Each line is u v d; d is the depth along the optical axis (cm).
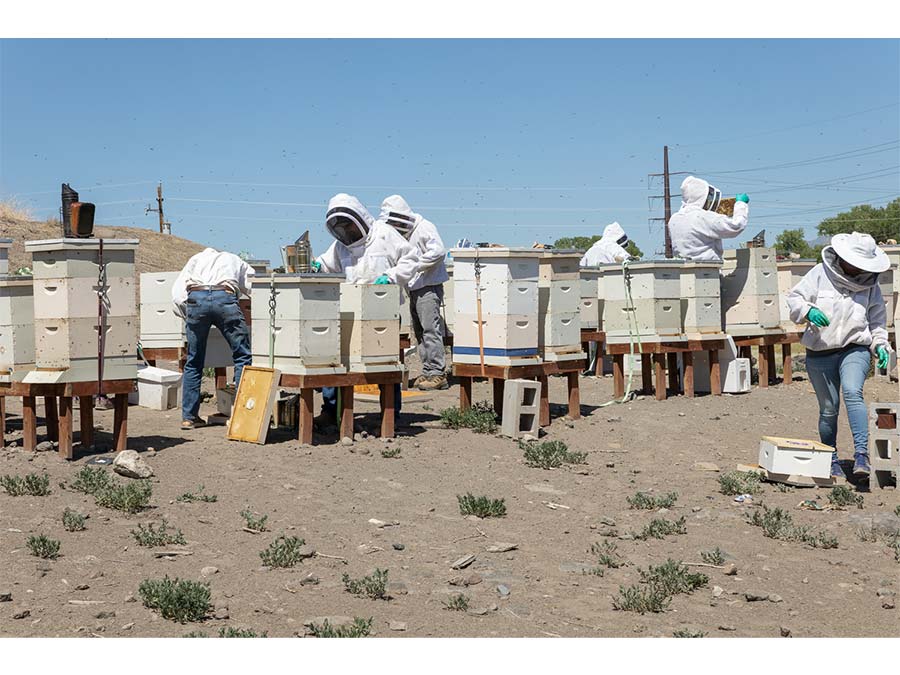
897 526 727
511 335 1041
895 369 1480
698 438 1057
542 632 509
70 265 847
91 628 493
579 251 1112
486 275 1047
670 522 731
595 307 1294
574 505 783
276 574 591
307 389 950
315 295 936
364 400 1239
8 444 935
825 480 857
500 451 959
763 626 532
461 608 543
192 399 1039
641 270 1273
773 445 870
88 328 862
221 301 1012
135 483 771
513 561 636
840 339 858
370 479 838
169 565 601
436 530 701
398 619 523
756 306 1407
